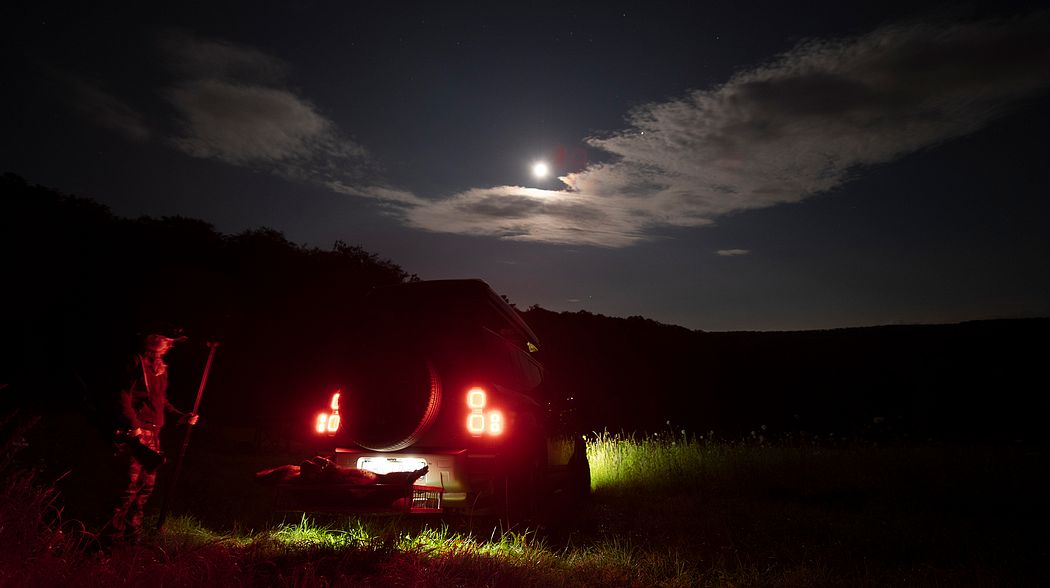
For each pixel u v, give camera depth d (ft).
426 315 21.50
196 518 20.83
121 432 14.30
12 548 11.76
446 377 20.63
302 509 18.62
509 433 20.93
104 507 15.01
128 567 12.12
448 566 14.75
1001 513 26.30
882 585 16.35
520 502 20.77
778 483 33.86
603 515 26.22
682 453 38.68
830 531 23.20
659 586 16.16
